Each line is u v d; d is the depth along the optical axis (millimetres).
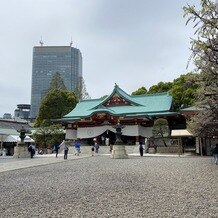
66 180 14188
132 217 7234
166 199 9383
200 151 37688
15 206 8711
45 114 68125
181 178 14219
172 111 58062
